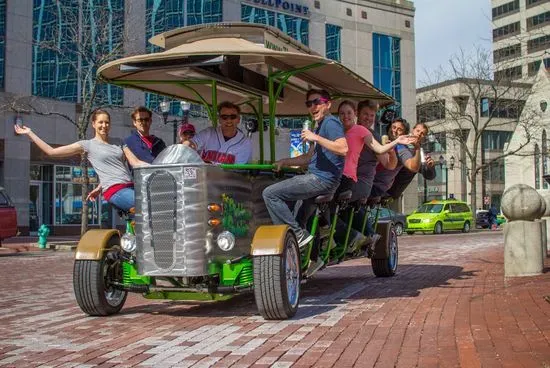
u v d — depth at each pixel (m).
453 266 13.41
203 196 7.11
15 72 33.25
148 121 8.70
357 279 11.34
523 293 8.16
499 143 74.06
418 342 5.88
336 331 6.51
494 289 8.92
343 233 9.52
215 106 8.97
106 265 7.79
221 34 8.34
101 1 32.81
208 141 8.77
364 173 9.33
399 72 50.09
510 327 6.17
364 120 9.93
